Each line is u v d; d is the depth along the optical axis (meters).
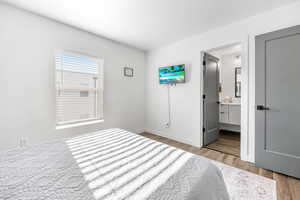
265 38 1.85
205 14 2.02
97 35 2.75
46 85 2.14
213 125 3.11
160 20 2.19
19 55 1.90
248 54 2.09
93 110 2.80
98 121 2.83
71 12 1.98
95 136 1.54
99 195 0.62
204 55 2.79
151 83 3.69
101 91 2.90
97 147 1.21
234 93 3.89
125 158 1.00
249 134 2.11
